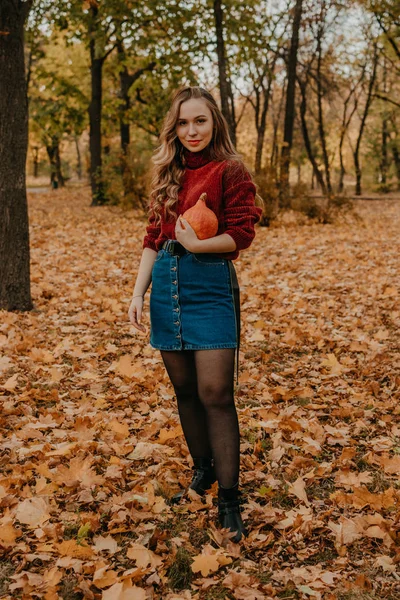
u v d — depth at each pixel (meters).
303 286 7.44
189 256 2.46
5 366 4.44
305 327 5.55
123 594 2.05
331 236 12.47
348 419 3.67
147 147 21.55
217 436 2.45
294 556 2.34
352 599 2.09
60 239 11.34
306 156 35.09
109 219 14.96
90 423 3.45
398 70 26.77
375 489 2.83
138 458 3.12
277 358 4.83
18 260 6.13
